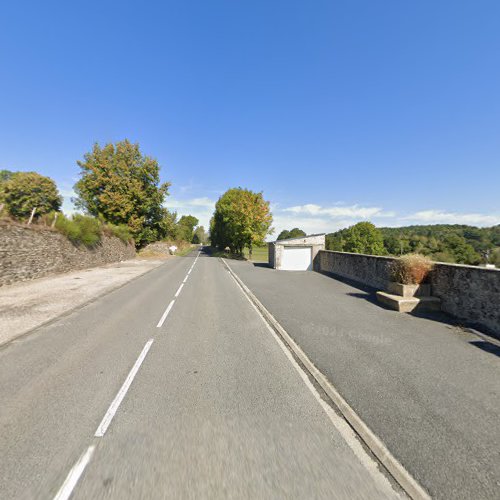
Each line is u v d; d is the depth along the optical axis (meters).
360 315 7.36
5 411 3.19
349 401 3.41
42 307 8.24
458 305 7.00
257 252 60.19
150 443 2.67
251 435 2.80
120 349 5.09
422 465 2.42
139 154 35.59
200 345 5.32
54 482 2.22
